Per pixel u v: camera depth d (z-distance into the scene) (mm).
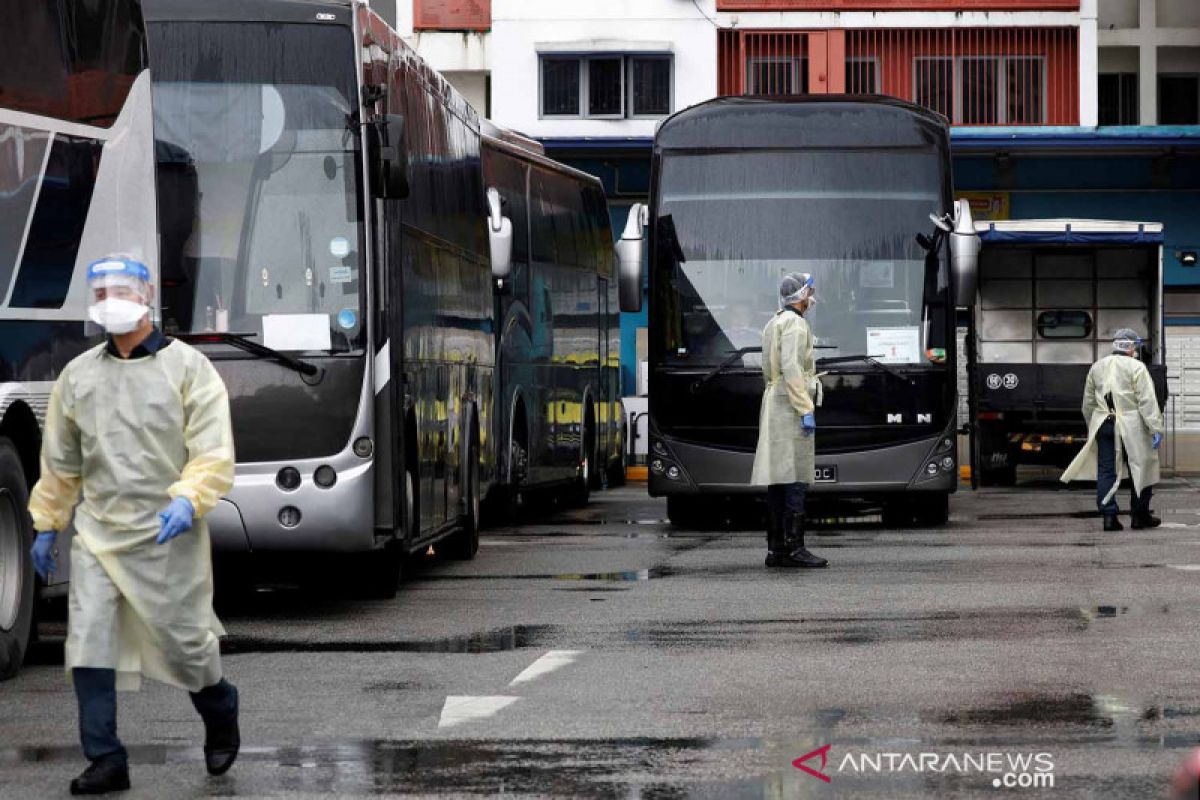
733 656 29656
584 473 69875
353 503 35500
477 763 21438
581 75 106000
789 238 56750
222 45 36062
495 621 34656
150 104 34094
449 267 43656
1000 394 82375
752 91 105562
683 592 39000
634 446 99125
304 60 36094
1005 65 105250
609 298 75938
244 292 35750
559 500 68750
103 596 20328
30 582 29656
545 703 25438
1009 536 53656
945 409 56281
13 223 28922
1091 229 82875
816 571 43188
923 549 49031
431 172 41656
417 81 40875
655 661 29188
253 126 36000
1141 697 25609
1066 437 82625
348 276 35844
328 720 24312
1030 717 24141
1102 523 59281
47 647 33125
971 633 32188
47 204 29984
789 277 44375
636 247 56812
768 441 43750
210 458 20516
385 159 35625
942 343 56250
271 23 36156
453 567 45312
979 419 83312
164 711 25422
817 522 60750
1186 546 49812
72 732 23969
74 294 30891
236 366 35594
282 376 35562
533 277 60562
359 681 27562
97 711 20219
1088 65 104625
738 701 25484
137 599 20359
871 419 56125
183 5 36125
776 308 56625
